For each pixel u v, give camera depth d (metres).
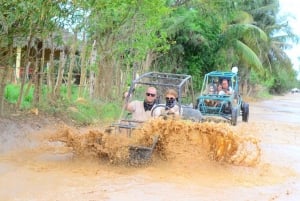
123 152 7.93
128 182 6.98
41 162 7.93
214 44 28.03
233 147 8.33
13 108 11.69
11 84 14.33
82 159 8.20
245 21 31.56
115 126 8.28
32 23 9.83
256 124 17.59
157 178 7.29
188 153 8.30
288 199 6.54
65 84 16.64
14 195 6.07
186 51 27.05
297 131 15.77
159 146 8.20
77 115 12.67
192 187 6.90
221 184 7.19
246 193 6.75
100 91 16.36
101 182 6.91
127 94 9.16
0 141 9.05
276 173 8.18
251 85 47.53
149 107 8.91
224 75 17.39
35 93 12.33
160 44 22.23
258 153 8.62
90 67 15.36
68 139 8.27
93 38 14.75
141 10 14.20
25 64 11.58
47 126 10.88
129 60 17.16
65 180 6.93
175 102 8.82
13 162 7.86
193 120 9.13
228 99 16.12
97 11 11.71
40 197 6.04
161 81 9.64
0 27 9.82
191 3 23.25
